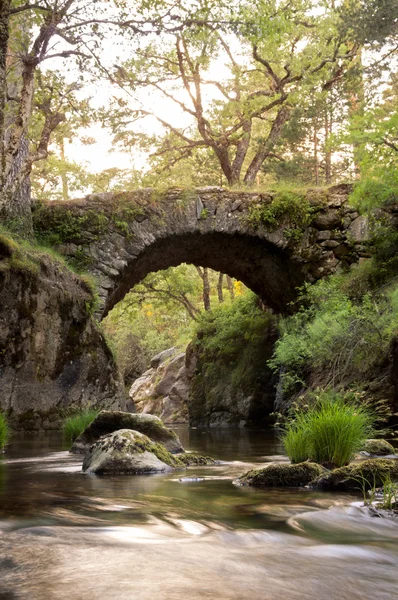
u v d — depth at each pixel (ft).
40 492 13.98
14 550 8.14
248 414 72.74
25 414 42.68
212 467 20.90
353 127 51.39
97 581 6.79
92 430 25.50
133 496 13.48
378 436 35.50
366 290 58.59
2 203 41.55
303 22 80.38
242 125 88.33
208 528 10.08
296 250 64.90
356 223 64.59
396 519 11.25
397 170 51.37
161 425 24.44
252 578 7.19
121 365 139.95
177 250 68.44
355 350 46.19
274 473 15.83
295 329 58.23
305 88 81.97
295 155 109.60
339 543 9.27
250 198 64.85
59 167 83.41
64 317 47.42
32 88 42.42
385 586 7.07
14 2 44.47
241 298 84.69
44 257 48.21
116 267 61.93
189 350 90.12
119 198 62.80
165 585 6.72
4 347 41.32
